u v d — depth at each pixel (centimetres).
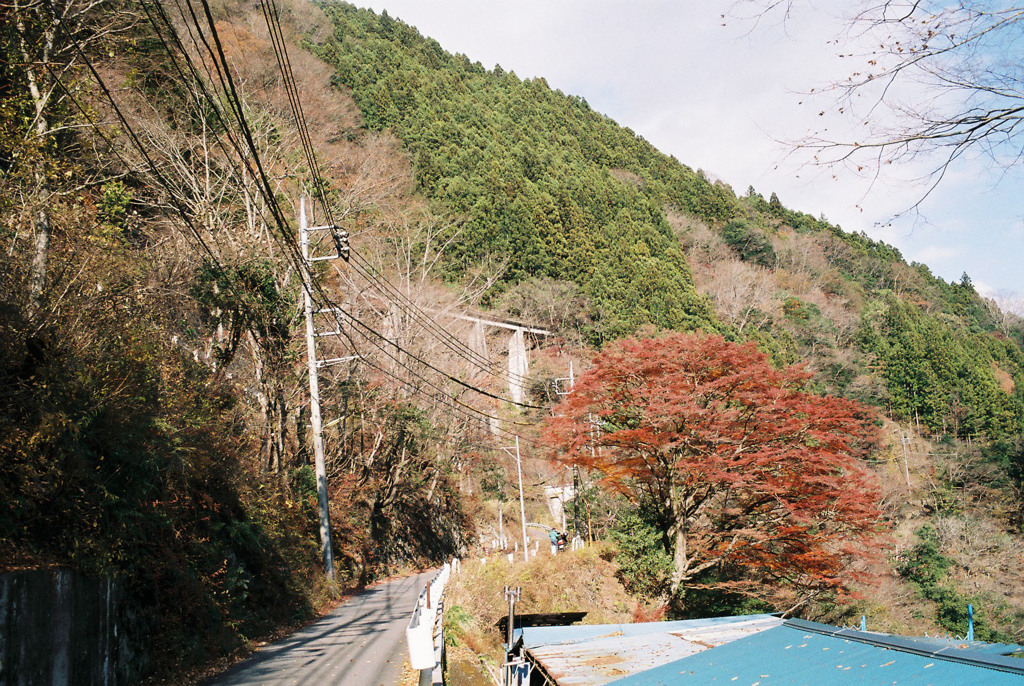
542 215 5731
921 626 3036
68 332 891
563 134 8100
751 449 2038
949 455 4759
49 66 1102
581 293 5566
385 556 2894
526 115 7962
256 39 3466
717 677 654
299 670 988
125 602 890
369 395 2855
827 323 6794
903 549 3381
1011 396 5966
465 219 5172
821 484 2003
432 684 769
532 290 5200
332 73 5025
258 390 2095
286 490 2045
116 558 872
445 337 3703
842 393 5909
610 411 2159
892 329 6762
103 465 904
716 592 2302
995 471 4538
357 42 6494
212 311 1872
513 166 6088
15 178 1014
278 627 1405
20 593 648
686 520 2258
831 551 2103
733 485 1977
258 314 1878
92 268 1042
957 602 3180
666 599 2252
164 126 2173
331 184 3472
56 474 786
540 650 890
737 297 6688
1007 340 7850
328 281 3094
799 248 8238
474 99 7338
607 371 2153
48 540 775
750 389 2034
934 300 8419
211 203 2092
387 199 4166
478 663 1436
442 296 4078
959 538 3612
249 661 1072
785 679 606
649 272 6016
